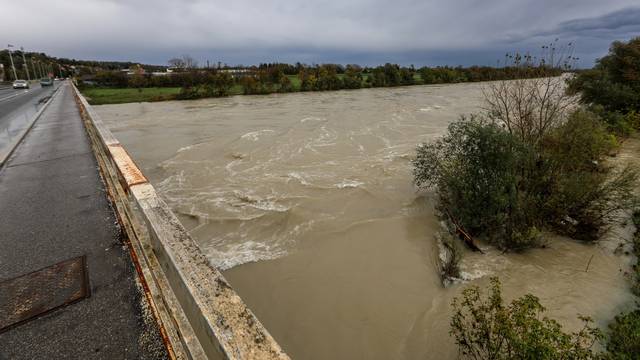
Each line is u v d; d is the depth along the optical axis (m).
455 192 6.77
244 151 13.89
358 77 53.81
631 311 4.70
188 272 1.50
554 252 6.14
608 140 9.38
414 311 4.95
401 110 24.78
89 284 2.62
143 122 22.62
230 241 6.92
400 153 12.73
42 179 5.41
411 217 7.64
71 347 2.04
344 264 6.08
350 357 4.29
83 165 6.19
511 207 6.24
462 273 5.69
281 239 6.93
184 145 15.35
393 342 4.44
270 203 8.59
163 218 1.99
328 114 23.88
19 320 2.27
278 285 5.56
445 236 6.84
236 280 5.69
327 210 8.15
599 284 5.31
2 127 11.21
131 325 2.20
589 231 6.51
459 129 7.26
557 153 6.90
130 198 3.01
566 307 4.84
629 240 6.36
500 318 3.42
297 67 75.19
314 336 4.60
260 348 1.14
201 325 1.38
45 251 3.15
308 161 12.27
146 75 57.44
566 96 8.66
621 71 14.83
